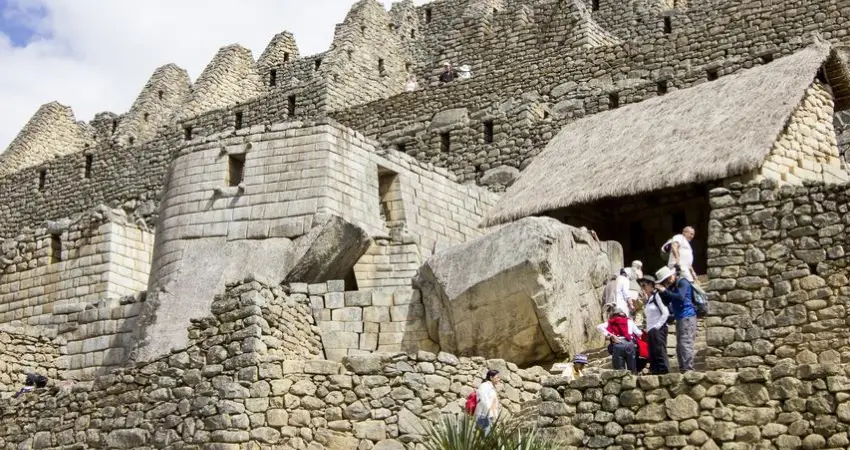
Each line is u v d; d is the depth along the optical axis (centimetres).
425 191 3506
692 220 3184
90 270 3516
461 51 5312
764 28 4028
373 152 3394
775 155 2947
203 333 2370
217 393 2267
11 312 3588
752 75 3294
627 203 3316
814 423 1764
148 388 2356
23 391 2633
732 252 2398
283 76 6222
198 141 3375
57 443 2430
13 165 5941
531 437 1814
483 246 2652
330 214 3134
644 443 1848
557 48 4778
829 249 2311
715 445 1808
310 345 2666
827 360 2247
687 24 4641
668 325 2338
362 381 2216
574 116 4197
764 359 2303
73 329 3266
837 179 3103
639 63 4219
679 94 3441
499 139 4159
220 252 3169
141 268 3584
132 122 5831
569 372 2284
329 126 3288
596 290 2705
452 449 1822
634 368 2173
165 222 3306
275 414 2212
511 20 5112
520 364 2619
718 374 1841
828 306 2280
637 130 3347
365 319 2731
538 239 2575
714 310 2373
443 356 2230
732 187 2442
